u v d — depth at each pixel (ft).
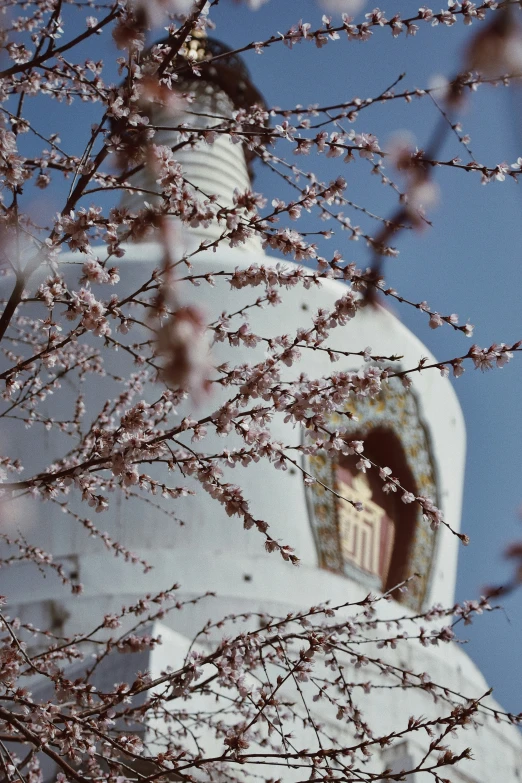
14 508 15.58
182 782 21.45
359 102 22.20
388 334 68.03
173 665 41.86
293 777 42.83
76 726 20.99
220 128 22.80
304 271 20.81
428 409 69.31
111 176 22.07
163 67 20.58
